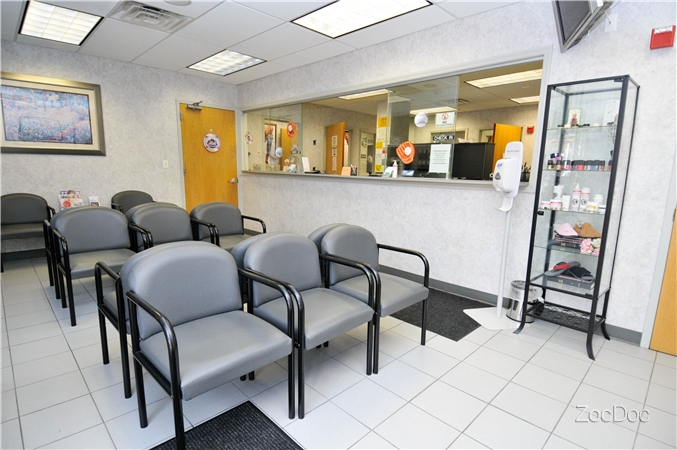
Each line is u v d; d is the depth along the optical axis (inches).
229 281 70.6
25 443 59.2
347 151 315.6
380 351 92.4
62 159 169.0
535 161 109.3
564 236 100.3
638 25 89.0
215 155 223.8
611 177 84.0
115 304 75.3
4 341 92.4
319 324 67.7
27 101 157.2
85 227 112.0
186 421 65.3
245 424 64.9
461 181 125.5
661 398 74.3
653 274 92.4
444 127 133.3
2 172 154.8
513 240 117.0
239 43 149.8
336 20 127.1
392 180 148.1
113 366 82.3
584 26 84.4
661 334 92.4
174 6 116.1
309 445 60.3
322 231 94.9
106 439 60.6
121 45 155.0
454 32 123.5
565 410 70.3
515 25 109.3
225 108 225.1
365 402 71.8
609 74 94.2
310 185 189.9
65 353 87.2
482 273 126.2
